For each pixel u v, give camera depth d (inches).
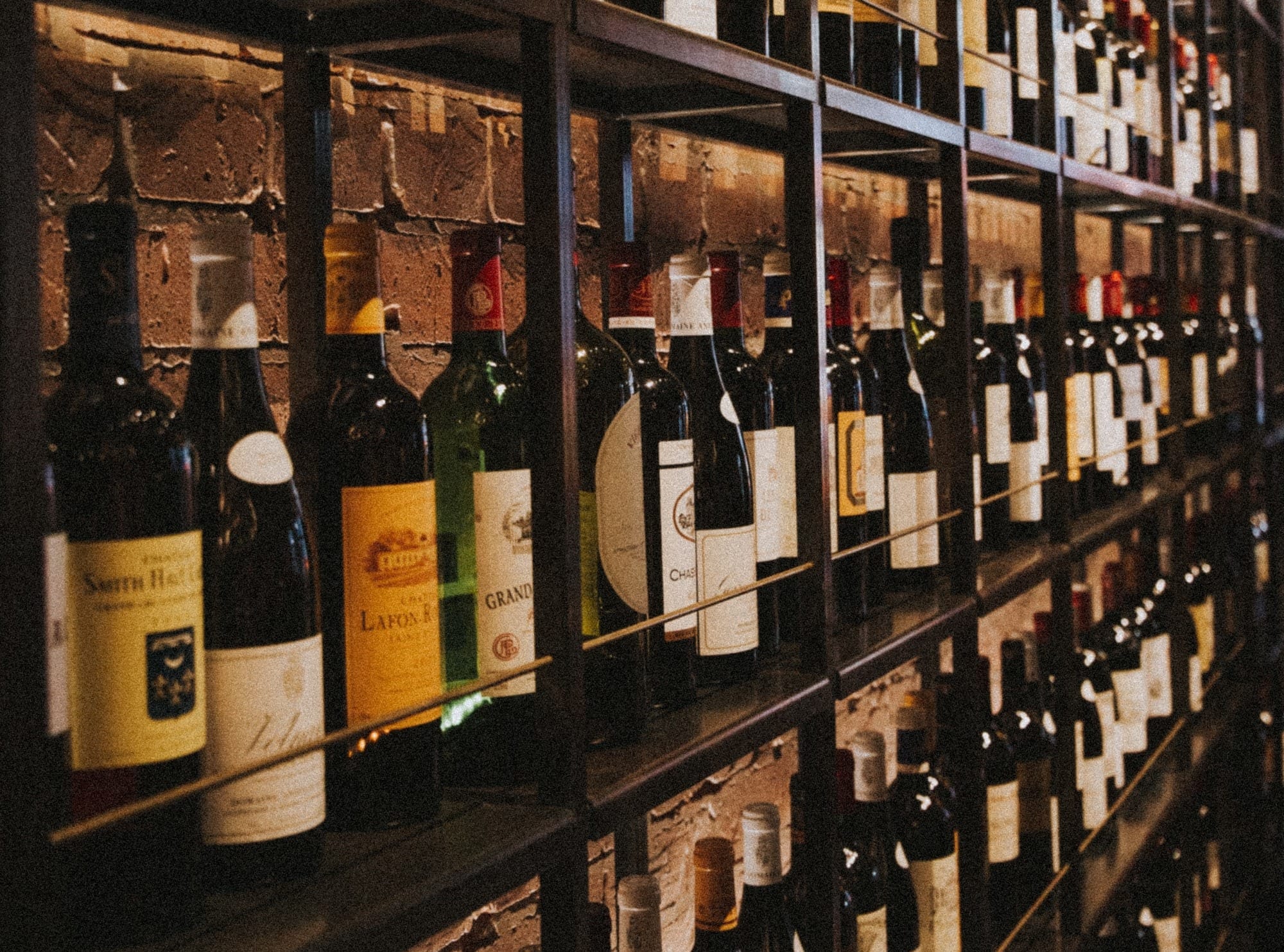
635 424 36.3
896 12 55.9
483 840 26.7
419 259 42.4
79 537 22.1
